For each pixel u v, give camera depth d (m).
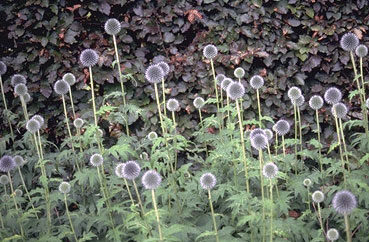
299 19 3.11
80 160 2.60
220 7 3.07
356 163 2.93
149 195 2.30
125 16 3.06
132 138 2.55
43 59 2.99
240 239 2.15
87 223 2.32
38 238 2.30
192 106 3.07
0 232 2.21
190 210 2.33
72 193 2.51
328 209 2.34
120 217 2.39
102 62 2.99
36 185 2.73
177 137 2.38
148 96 3.07
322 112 3.11
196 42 3.09
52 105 3.04
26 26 2.96
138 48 3.09
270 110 3.13
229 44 3.09
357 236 2.31
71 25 3.00
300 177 2.50
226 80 2.60
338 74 3.13
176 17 3.07
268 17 3.09
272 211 2.20
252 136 2.23
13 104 3.00
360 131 3.11
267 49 3.11
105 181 2.33
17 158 2.45
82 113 3.02
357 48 2.61
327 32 3.08
